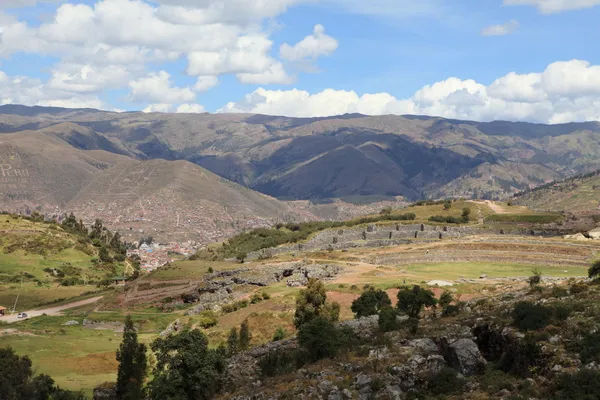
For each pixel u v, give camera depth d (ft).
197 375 190.60
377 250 541.34
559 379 131.03
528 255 488.85
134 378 236.84
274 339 273.95
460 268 455.63
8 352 245.65
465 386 144.66
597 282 204.85
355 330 217.56
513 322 165.99
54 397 243.60
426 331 183.93
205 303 451.94
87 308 592.60
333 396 150.00
